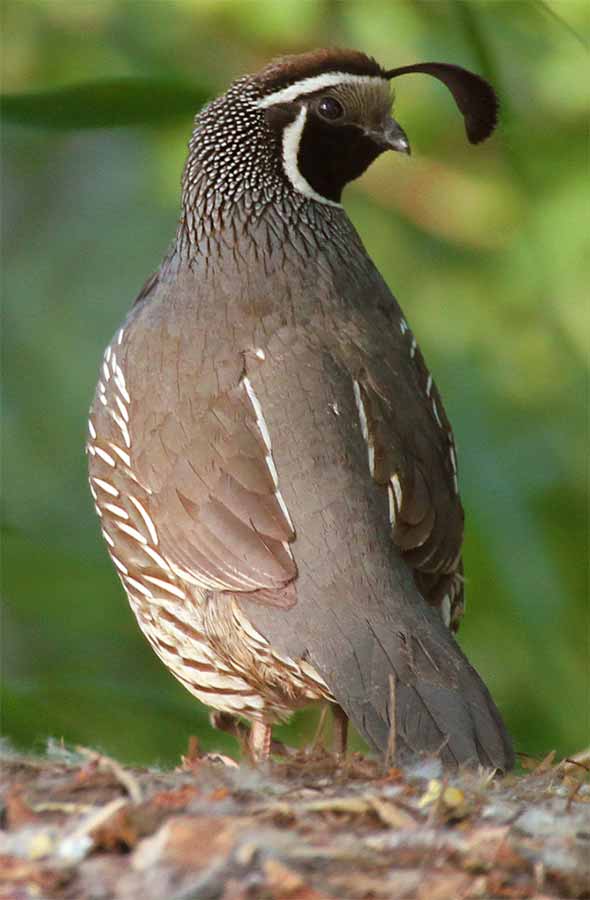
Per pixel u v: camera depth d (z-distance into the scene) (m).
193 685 10.09
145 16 15.94
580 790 8.19
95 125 12.42
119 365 10.33
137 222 17.59
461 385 15.03
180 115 12.42
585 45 12.67
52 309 17.19
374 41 15.38
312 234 10.50
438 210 15.88
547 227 15.09
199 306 10.19
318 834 7.13
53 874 6.76
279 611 9.20
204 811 7.23
